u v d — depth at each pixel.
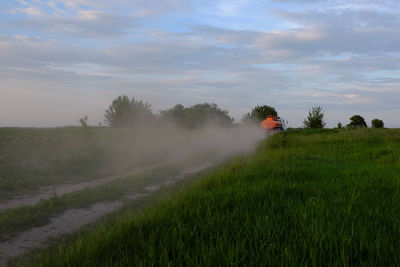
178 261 3.24
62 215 6.34
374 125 60.72
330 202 5.36
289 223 4.34
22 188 9.26
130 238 4.02
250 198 5.73
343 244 3.36
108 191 8.50
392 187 6.81
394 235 3.88
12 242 4.82
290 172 9.04
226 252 3.36
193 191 6.75
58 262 3.56
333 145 19.38
